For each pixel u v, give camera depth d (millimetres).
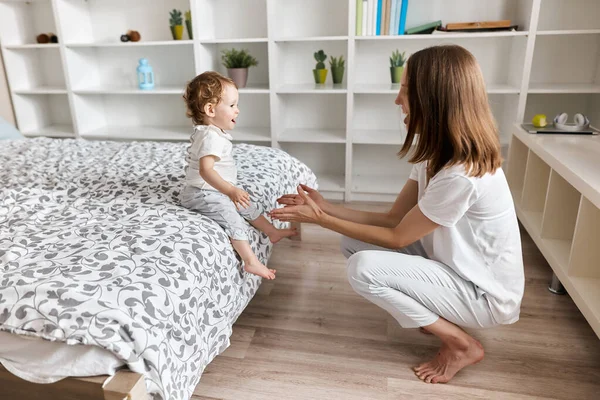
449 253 1410
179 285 1154
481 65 3008
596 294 1663
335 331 1771
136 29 3314
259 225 1688
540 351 1650
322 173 3432
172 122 3541
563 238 2104
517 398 1438
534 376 1529
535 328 1779
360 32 2771
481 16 2881
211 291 1291
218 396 1448
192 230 1383
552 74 2924
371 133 3146
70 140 2490
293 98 3297
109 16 3316
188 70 3350
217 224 1493
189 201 1544
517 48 2783
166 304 1086
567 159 1924
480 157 1273
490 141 1282
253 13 3127
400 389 1477
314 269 2238
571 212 2055
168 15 3242
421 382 1508
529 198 2459
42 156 2170
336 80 3086
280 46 3037
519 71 2732
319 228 2711
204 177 1463
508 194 1383
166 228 1366
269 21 2818
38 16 3385
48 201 1645
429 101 1285
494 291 1399
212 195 1521
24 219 1470
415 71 1307
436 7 2906
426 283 1430
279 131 3111
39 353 988
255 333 1757
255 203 1671
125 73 3445
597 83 2840
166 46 3320
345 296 2008
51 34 3348
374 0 2705
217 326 1312
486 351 1649
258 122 3422
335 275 2184
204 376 1531
